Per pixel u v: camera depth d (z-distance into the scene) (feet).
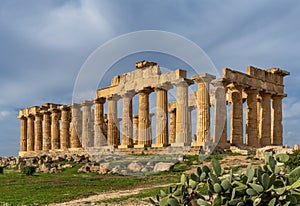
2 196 71.36
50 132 211.82
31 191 77.97
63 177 108.27
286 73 157.58
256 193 15.26
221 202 15.72
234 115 138.21
